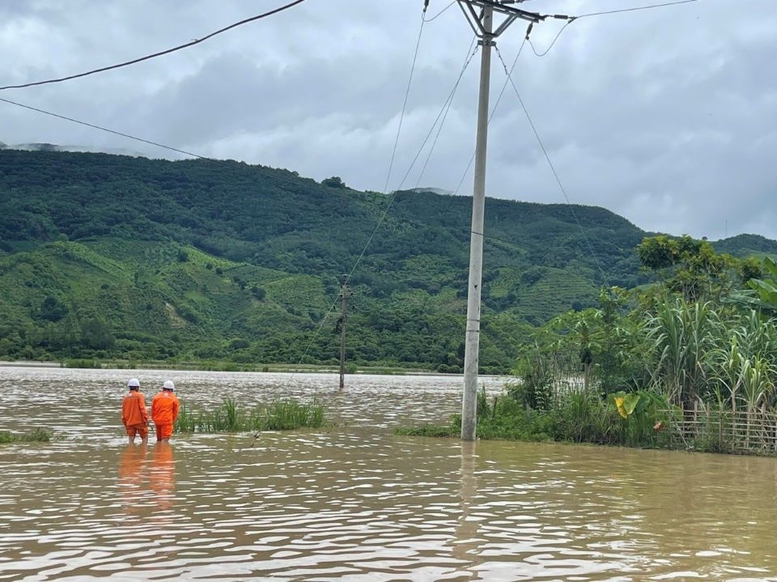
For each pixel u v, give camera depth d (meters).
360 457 18.56
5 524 10.73
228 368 90.00
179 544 9.73
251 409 33.25
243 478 15.04
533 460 18.80
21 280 123.44
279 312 128.12
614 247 173.75
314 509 12.09
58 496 12.83
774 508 13.17
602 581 8.47
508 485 14.95
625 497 13.93
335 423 27.98
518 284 142.50
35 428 23.73
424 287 151.25
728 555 9.77
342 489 14.01
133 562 8.86
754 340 23.06
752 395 21.45
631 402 22.23
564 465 18.05
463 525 11.17
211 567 8.71
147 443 20.47
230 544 9.78
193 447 19.84
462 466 17.47
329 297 141.25
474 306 22.77
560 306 127.56
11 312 113.12
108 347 104.25
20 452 18.34
